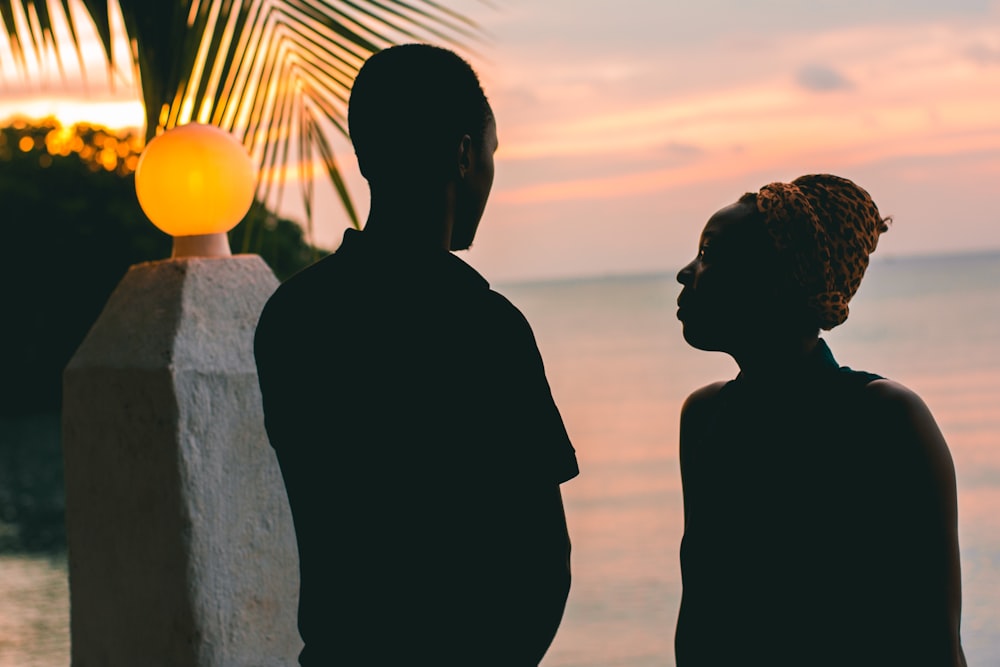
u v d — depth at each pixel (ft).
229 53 10.57
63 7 10.57
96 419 8.84
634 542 106.73
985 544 85.15
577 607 84.69
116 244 189.57
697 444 5.58
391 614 4.78
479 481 4.73
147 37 10.62
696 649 5.20
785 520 4.96
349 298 5.03
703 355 301.02
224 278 8.85
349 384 4.92
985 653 59.41
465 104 5.06
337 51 10.58
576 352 332.39
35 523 123.34
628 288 612.70
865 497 4.83
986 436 138.72
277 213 10.82
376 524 4.81
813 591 4.87
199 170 8.79
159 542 8.41
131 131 199.00
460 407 4.76
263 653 8.63
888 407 4.81
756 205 5.13
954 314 313.12
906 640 4.74
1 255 188.03
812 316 5.04
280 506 8.75
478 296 4.93
